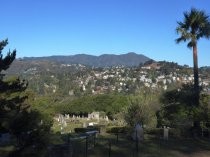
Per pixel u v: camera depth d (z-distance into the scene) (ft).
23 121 42.34
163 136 108.68
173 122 127.03
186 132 116.78
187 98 131.23
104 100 322.75
